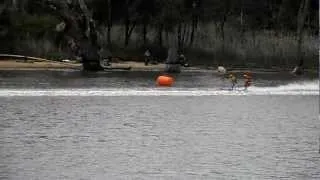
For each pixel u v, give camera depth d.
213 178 24.25
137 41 130.00
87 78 80.38
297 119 42.41
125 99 52.94
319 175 24.95
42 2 121.06
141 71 98.88
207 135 34.78
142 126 37.72
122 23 135.38
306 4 120.81
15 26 123.44
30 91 58.09
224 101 53.00
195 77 86.88
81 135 34.00
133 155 28.61
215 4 130.00
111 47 127.12
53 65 105.00
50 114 42.53
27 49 119.50
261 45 127.75
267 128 37.97
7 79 76.56
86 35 97.88
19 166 25.89
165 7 126.38
